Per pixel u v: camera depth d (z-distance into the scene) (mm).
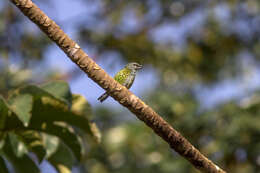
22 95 7426
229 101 14797
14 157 8336
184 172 14117
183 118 14625
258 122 14156
